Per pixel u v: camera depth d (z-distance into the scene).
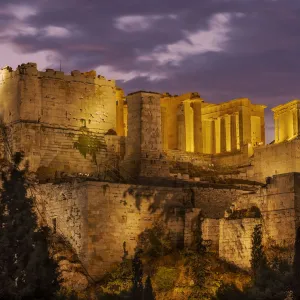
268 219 106.44
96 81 128.88
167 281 105.62
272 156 127.62
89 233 109.19
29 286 96.88
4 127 124.88
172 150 133.12
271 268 103.31
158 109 124.69
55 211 113.94
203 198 117.00
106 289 105.38
